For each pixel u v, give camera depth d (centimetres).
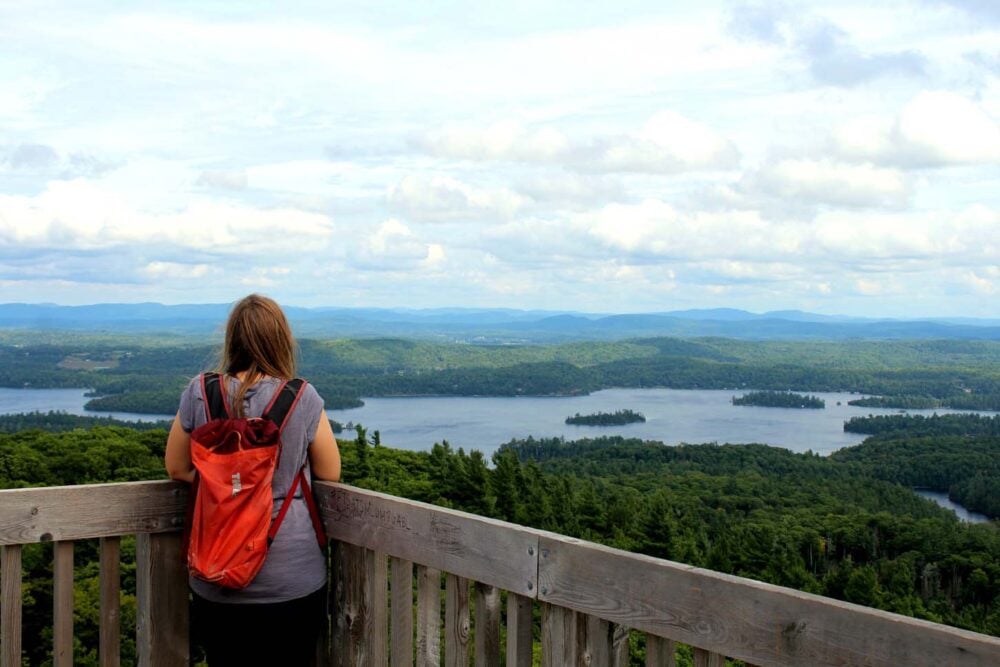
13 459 2508
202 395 279
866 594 4238
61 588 288
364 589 295
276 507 273
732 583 196
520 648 247
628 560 217
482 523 254
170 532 304
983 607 4806
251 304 288
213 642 280
